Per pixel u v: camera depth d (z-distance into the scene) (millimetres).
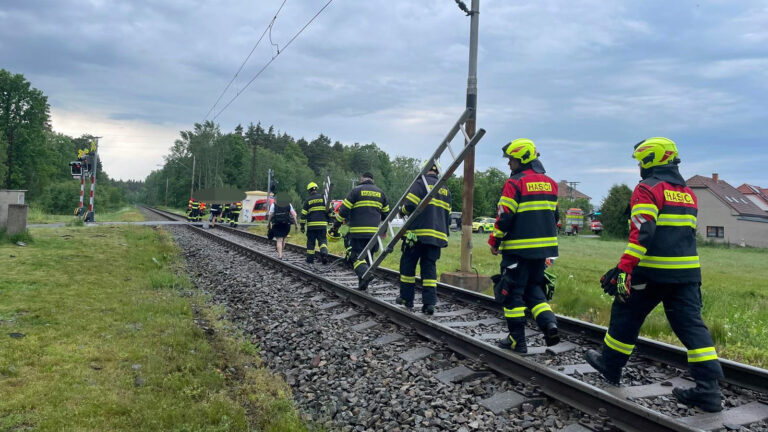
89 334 5613
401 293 6750
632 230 3602
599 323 6840
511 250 4543
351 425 3838
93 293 7699
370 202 8359
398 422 3775
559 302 8070
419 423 3701
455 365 4824
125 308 6844
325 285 8664
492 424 3613
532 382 4141
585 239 47250
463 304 7484
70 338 5414
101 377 4438
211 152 99562
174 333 5867
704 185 49719
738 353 5426
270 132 138000
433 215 6391
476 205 73875
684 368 4555
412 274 6656
